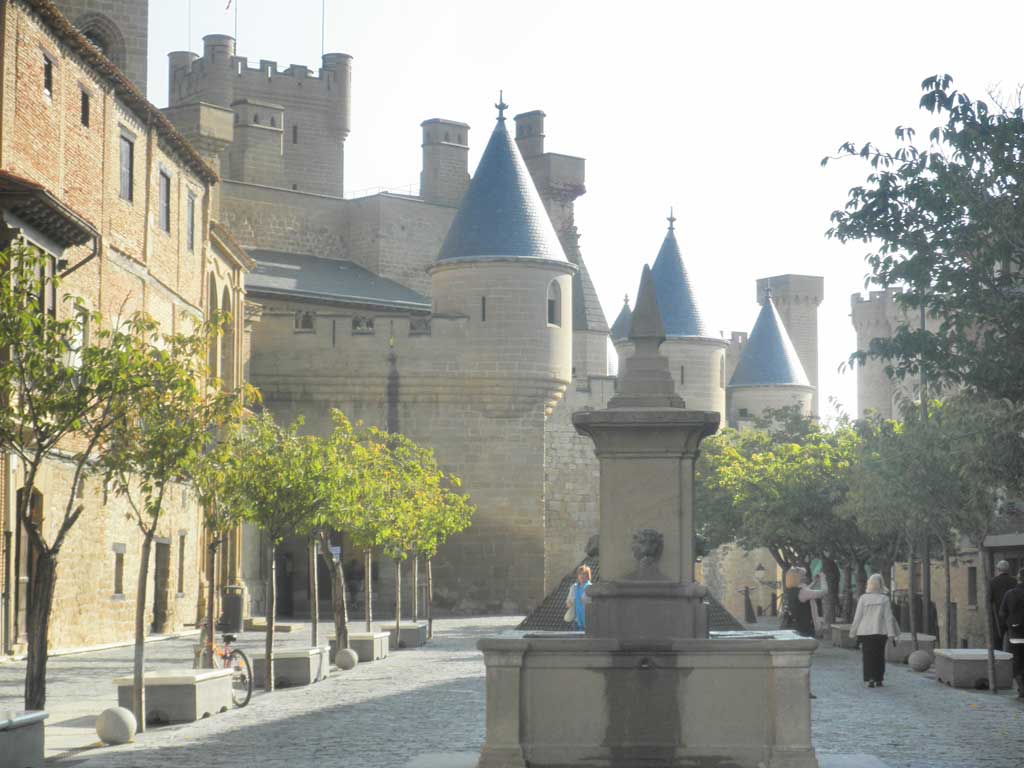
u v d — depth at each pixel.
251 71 93.12
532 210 63.53
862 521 37.41
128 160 39.69
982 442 22.36
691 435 14.02
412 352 61.88
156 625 42.38
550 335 62.81
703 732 13.19
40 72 31.94
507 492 62.66
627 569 14.00
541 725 13.27
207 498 23.94
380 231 81.12
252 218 79.19
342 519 30.36
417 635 39.31
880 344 19.44
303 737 17.47
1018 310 18.72
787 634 15.42
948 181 18.39
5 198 26.55
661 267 81.25
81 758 15.50
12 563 29.83
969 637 43.44
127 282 39.19
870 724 19.08
